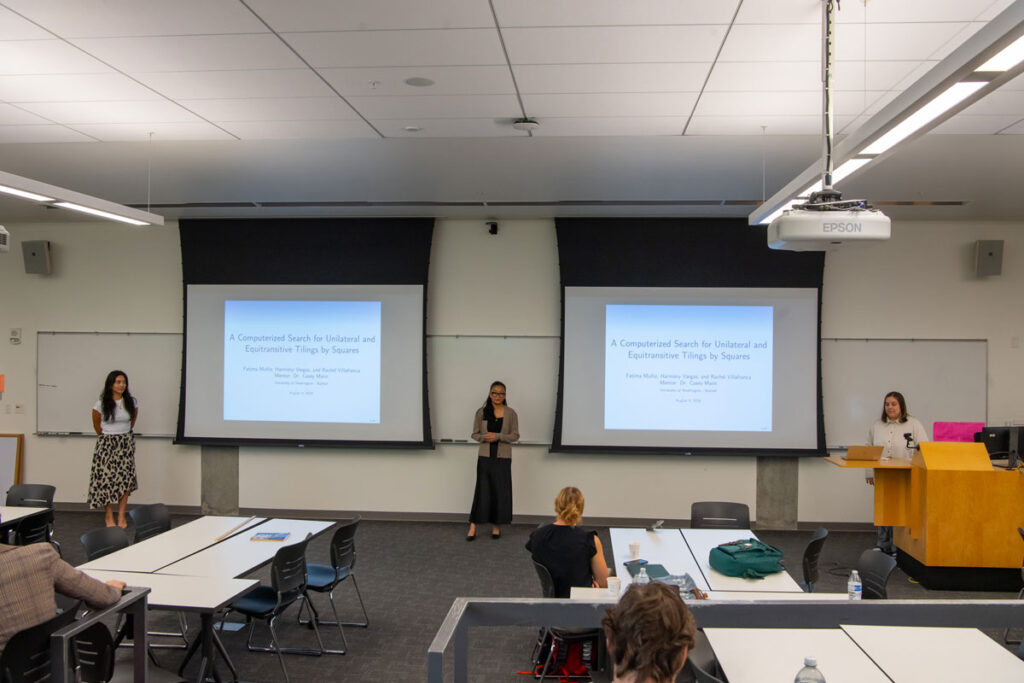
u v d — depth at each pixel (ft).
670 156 18.49
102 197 24.13
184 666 13.69
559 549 13.35
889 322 26.78
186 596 12.10
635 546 14.53
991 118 14.83
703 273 26.81
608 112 15.15
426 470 27.89
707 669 9.89
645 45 11.82
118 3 10.46
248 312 28.17
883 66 12.42
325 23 11.13
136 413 26.81
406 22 11.08
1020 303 26.40
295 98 14.43
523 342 27.68
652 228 26.91
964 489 19.51
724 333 26.78
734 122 15.69
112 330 29.12
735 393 26.76
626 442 26.99
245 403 28.12
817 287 26.50
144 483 28.81
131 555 14.78
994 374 26.48
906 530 20.99
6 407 29.50
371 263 27.76
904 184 20.99
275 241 28.09
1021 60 7.45
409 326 27.61
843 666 9.10
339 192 23.13
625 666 4.85
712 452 26.63
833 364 26.94
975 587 19.49
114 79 13.44
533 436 27.55
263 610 14.19
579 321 27.09
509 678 14.30
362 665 14.99
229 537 16.34
